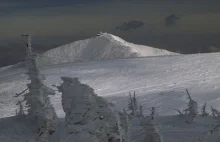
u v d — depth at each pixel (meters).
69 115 19.30
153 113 29.39
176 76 178.38
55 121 40.16
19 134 39.38
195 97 128.00
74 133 18.25
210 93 134.50
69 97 19.52
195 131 43.19
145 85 162.75
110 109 19.11
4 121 44.06
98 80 181.12
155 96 132.38
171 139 38.34
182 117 56.47
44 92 41.44
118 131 19.00
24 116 45.94
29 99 41.03
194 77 172.00
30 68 41.44
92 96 19.06
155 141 28.84
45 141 36.97
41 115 39.81
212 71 182.75
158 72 192.50
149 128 29.00
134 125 43.50
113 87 163.62
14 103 134.75
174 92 139.00
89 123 18.44
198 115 59.84
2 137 37.38
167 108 109.62
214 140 28.03
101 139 18.38
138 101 124.12
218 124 29.22
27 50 41.34
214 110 29.55
